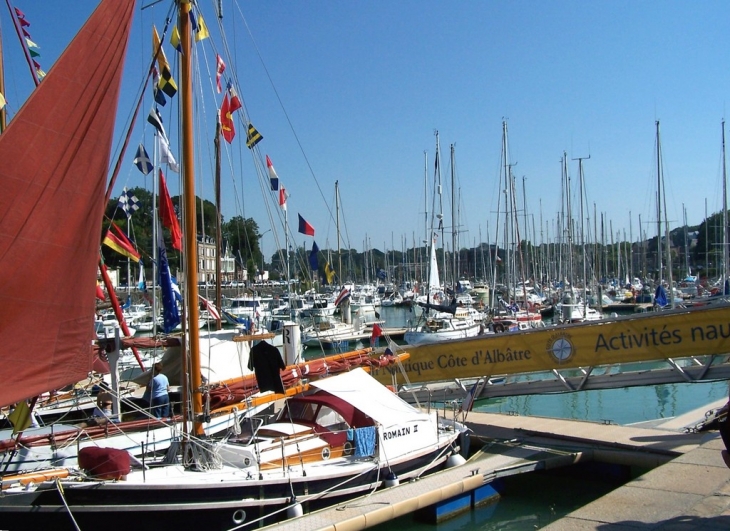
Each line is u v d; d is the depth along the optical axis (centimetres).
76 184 859
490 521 1306
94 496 941
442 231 5103
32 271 812
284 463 1123
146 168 1972
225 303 5072
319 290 7450
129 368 2044
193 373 1120
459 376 1792
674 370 1585
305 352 4116
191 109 1100
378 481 1229
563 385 1720
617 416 2477
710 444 1216
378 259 11825
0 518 893
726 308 1498
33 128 811
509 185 5016
